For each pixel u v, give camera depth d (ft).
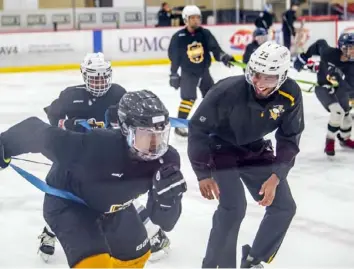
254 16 64.13
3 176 19.56
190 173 19.06
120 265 11.23
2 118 30.35
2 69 51.83
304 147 24.48
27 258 13.75
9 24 60.64
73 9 62.59
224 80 12.24
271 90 11.48
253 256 12.46
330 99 22.66
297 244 14.23
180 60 26.45
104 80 14.15
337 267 12.78
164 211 10.27
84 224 10.48
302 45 60.70
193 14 25.95
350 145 24.53
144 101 9.71
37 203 17.43
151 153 9.86
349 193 18.35
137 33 56.18
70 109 14.49
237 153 12.55
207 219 15.40
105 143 10.03
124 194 10.44
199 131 12.11
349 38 22.25
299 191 18.60
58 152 10.11
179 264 12.96
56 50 53.52
